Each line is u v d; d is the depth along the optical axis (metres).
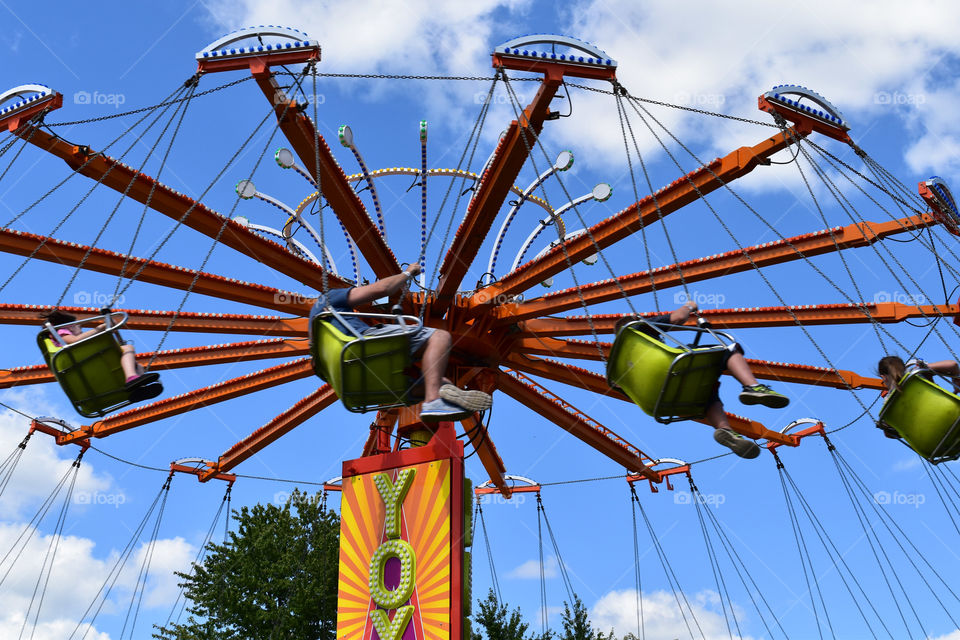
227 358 19.58
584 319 19.19
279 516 33.12
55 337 10.95
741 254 17.14
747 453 9.91
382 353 9.66
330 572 32.03
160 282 16.84
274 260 16.67
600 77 14.23
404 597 16.91
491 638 28.14
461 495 17.34
